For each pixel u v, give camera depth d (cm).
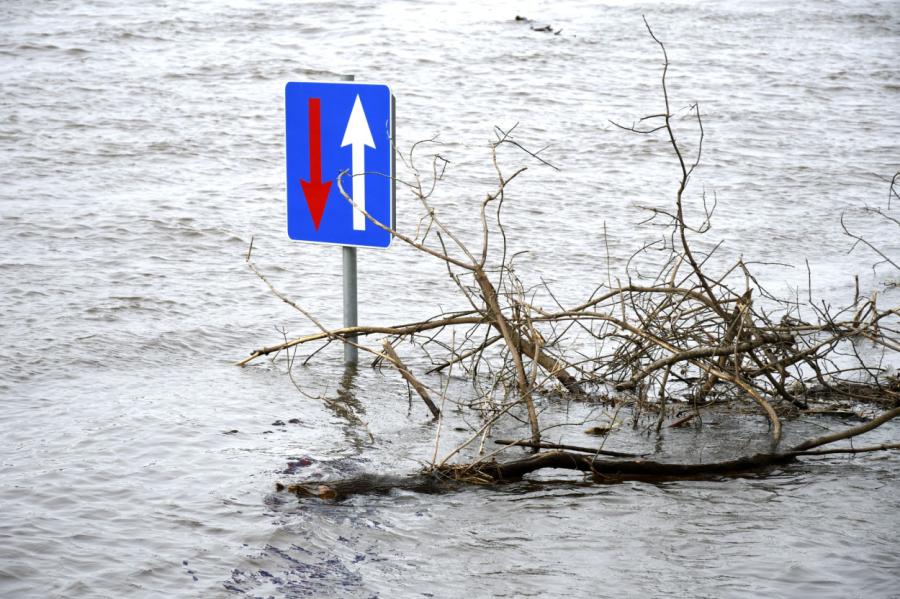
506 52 6444
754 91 5766
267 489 1326
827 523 1257
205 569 1109
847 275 2739
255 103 4766
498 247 2866
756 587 1091
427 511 1279
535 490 1361
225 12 7256
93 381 1742
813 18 8712
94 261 2508
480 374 1925
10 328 1989
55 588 1055
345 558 1145
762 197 3616
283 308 2253
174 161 3706
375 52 6194
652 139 4447
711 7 9000
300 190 1953
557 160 4012
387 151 1880
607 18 8069
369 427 1602
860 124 5044
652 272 2672
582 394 1827
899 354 2088
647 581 1103
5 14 6762
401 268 2611
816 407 1775
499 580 1103
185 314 2161
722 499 1336
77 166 3553
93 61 5550
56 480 1320
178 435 1502
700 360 1811
